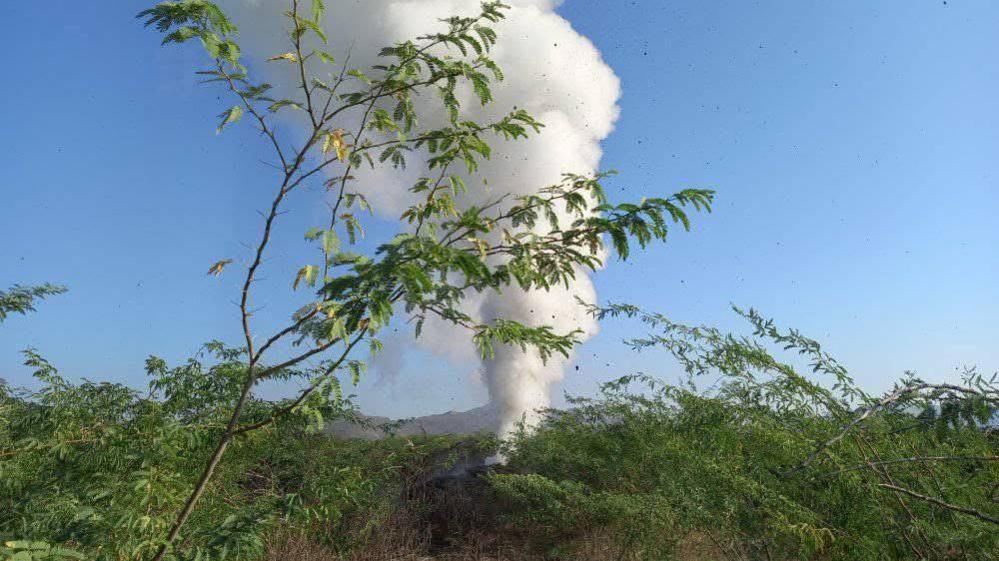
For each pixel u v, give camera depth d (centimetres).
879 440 297
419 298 172
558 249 215
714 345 338
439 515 611
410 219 211
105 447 304
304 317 192
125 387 378
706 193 197
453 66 219
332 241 187
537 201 224
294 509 265
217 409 367
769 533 315
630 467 507
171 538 219
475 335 204
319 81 206
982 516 223
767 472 308
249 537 242
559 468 564
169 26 190
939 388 225
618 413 549
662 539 416
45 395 341
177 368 391
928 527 252
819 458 279
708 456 341
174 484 304
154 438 275
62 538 252
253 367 211
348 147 211
